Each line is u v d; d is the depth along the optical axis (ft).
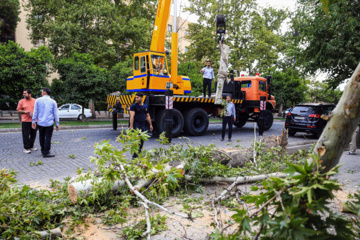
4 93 52.70
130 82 37.88
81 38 67.41
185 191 14.03
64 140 31.24
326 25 34.32
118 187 11.79
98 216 10.69
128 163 11.98
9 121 56.24
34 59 52.11
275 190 5.23
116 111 39.22
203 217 10.75
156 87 34.55
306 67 41.65
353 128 5.99
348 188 14.71
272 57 102.42
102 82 59.26
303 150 18.42
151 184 11.27
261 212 5.35
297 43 41.60
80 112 67.46
